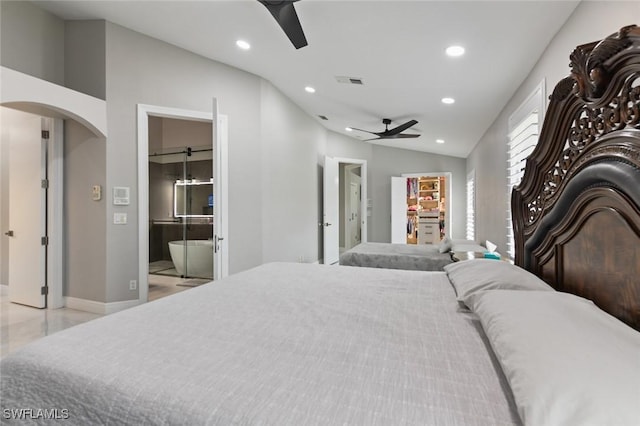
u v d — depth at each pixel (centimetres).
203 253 539
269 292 168
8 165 427
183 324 121
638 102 98
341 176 865
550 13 200
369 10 239
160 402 74
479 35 240
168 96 370
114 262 346
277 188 483
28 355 96
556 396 60
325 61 344
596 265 119
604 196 112
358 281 194
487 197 475
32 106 314
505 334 88
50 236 357
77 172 354
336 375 84
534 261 179
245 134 422
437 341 106
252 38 330
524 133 293
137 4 301
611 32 157
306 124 582
